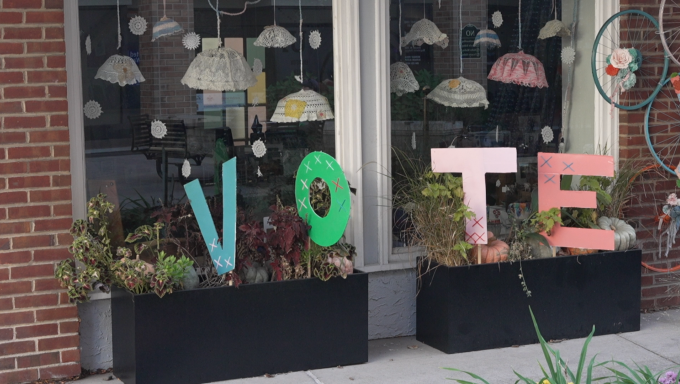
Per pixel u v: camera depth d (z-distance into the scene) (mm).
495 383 4164
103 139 4484
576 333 4938
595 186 5035
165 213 4312
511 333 4762
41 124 4199
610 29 5504
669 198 5457
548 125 5621
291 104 4906
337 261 4367
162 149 4656
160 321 4012
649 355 4641
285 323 4297
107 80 4492
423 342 4926
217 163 4805
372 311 5066
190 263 4113
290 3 4895
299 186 4477
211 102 4770
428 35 5211
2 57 4109
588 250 4977
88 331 4457
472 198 4680
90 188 4465
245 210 4852
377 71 4977
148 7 4598
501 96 5473
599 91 5531
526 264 4762
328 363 4418
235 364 4199
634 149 5551
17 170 4160
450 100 5293
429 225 4738
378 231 5027
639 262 5070
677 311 5625
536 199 5223
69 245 4281
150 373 4008
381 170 5012
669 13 5582
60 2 4203
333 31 4922
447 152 4730
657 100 5574
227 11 4793
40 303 4242
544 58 5605
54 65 4207
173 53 4676
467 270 4625
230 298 4160
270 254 4336
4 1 4094
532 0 5543
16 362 4223
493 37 5434
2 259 4156
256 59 4863
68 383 4273
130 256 4312
